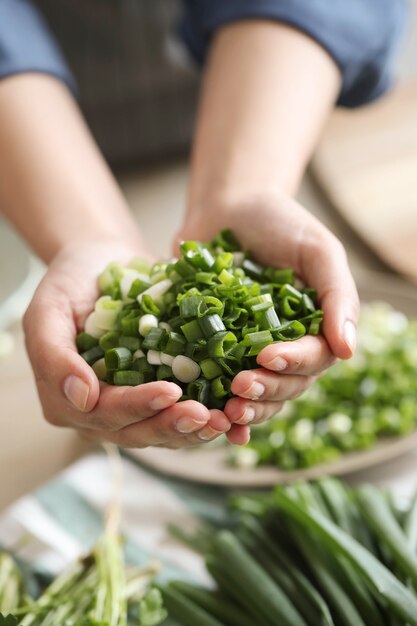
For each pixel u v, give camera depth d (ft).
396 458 1.96
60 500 1.87
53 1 2.65
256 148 1.90
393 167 2.83
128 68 2.80
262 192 1.75
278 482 1.88
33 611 1.62
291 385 1.43
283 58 2.05
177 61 2.86
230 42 2.11
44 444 2.03
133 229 1.96
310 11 2.11
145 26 2.70
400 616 1.52
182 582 1.67
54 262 1.73
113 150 2.99
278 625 1.56
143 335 1.48
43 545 1.80
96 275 1.69
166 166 2.98
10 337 2.30
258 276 1.64
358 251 2.53
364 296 2.35
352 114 3.22
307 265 1.59
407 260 2.42
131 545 1.80
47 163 1.97
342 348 1.42
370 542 1.66
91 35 2.72
